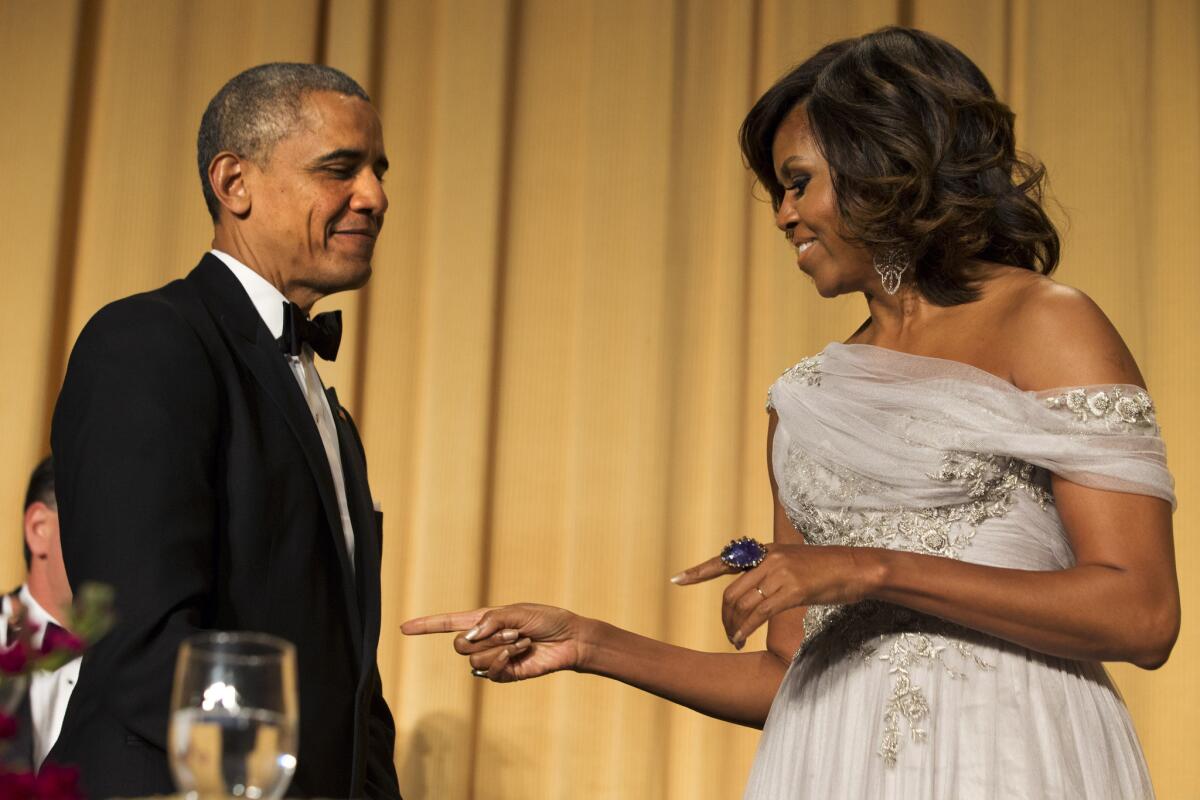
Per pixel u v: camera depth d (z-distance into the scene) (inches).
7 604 218.5
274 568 162.4
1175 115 353.7
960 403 163.2
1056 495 159.9
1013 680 156.9
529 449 350.0
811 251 179.6
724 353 347.9
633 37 359.3
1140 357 345.4
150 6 350.0
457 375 345.4
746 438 349.4
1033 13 357.7
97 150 347.6
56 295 342.0
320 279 184.7
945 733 156.6
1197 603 338.0
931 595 150.1
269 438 167.3
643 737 339.9
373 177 186.2
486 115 354.0
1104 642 149.8
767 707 191.6
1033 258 179.2
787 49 357.7
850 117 170.9
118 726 149.7
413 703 335.9
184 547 150.7
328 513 171.0
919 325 175.6
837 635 170.2
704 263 354.9
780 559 150.3
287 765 97.4
